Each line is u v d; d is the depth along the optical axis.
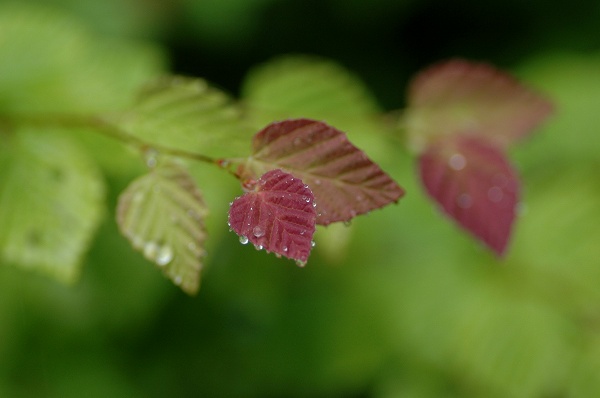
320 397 0.73
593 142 0.89
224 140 0.45
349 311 0.71
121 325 0.62
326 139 0.40
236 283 0.61
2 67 0.51
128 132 0.45
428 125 0.48
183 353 0.69
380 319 0.72
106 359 0.64
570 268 0.70
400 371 0.71
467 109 0.48
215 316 0.68
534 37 1.08
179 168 0.42
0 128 0.48
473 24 1.11
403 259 0.72
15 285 0.59
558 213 0.71
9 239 0.46
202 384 0.70
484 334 0.69
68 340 0.61
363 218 0.67
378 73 1.09
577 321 0.68
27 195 0.47
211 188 0.49
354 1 1.07
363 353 0.71
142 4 0.94
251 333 0.71
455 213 0.46
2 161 0.47
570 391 0.67
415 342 0.71
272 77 0.50
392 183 0.40
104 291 0.59
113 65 0.52
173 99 0.46
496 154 0.47
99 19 0.90
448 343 0.70
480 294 0.70
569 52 1.05
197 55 1.02
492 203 0.46
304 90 0.50
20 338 0.60
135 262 0.59
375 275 0.72
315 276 0.70
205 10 0.99
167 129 0.45
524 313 0.69
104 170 0.51
